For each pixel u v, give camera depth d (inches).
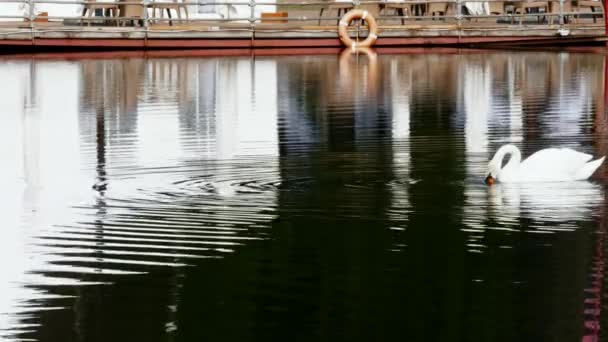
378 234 409.1
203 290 347.9
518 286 347.6
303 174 524.7
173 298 341.7
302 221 429.7
